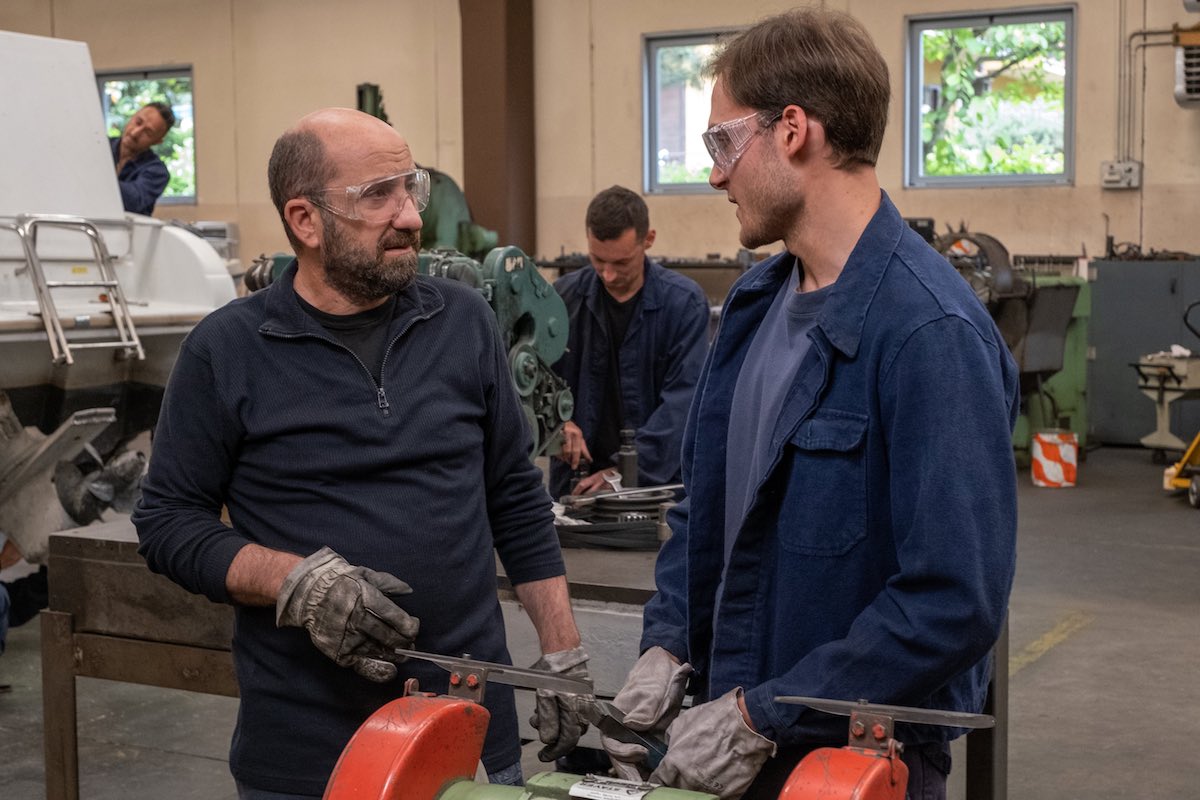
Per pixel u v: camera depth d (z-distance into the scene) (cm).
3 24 1171
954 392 129
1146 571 503
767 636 146
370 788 114
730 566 146
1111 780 315
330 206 159
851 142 139
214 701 376
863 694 130
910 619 128
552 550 186
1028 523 586
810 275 147
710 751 135
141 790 314
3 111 452
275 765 166
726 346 161
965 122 866
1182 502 626
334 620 151
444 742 121
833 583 138
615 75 955
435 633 167
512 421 182
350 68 1040
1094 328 765
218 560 160
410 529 165
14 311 419
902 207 873
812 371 139
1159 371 700
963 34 855
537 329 276
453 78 1004
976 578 125
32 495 432
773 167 140
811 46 138
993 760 214
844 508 137
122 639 235
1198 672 390
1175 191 796
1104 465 724
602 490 286
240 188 1094
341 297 167
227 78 1086
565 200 980
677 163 956
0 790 310
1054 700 370
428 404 168
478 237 695
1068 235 827
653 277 326
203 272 466
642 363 326
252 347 165
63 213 459
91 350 427
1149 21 792
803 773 112
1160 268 743
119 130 1148
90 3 1133
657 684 157
